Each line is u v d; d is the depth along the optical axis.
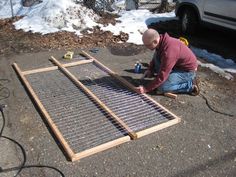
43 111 4.67
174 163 3.90
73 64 6.17
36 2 9.18
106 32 7.80
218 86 5.63
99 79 5.73
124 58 6.64
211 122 4.68
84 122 4.57
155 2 10.38
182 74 5.15
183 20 8.20
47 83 5.54
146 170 3.78
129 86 5.41
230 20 7.14
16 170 3.71
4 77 5.72
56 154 3.97
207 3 7.53
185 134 4.41
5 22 8.20
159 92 5.29
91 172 3.72
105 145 4.05
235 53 7.17
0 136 4.24
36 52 6.78
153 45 4.87
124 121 4.62
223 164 3.91
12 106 4.88
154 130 4.41
